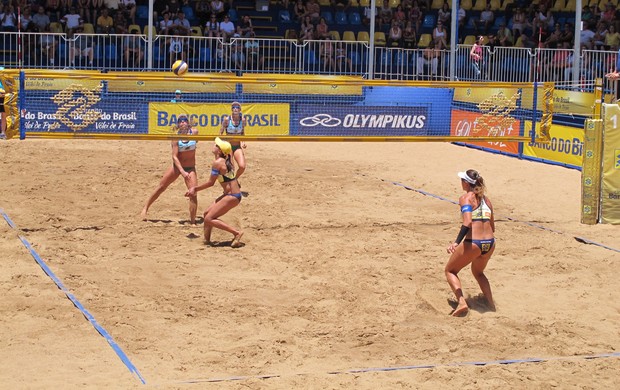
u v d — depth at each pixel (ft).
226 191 63.52
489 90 74.23
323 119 71.15
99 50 136.77
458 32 154.20
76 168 94.79
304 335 45.78
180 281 54.65
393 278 56.70
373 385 39.40
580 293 54.85
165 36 133.28
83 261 58.29
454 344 45.29
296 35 149.89
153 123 68.69
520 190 89.97
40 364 40.40
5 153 102.89
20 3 138.41
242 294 52.42
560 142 104.12
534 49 138.10
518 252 64.39
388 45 149.79
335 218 74.54
